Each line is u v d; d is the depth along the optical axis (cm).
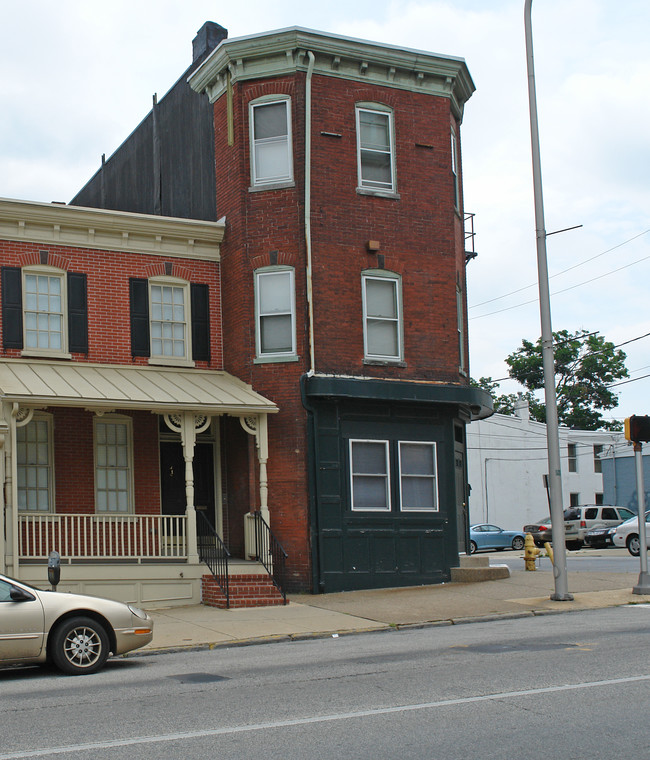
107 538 2130
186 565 2003
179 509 2247
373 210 2297
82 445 2138
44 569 1872
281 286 2233
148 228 2259
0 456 1820
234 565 2058
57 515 1936
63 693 1065
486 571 2270
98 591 1916
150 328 2258
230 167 2331
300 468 2152
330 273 2233
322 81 2280
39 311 2155
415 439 2280
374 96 2331
